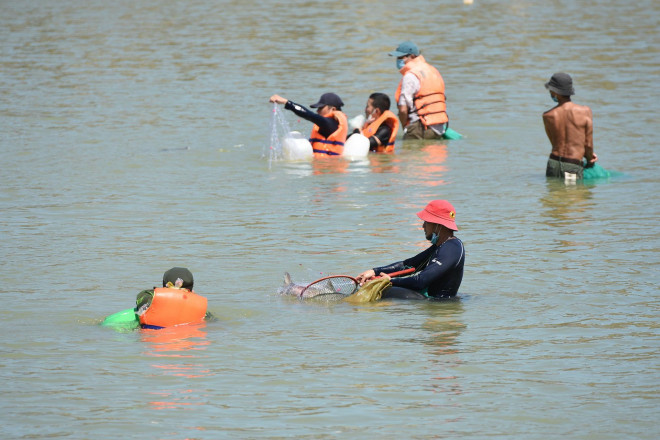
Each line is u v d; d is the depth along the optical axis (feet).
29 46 309.83
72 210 130.82
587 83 244.63
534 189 145.59
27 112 209.36
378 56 289.94
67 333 82.64
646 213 129.39
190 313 84.99
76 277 99.86
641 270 102.42
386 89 237.45
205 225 123.13
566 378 73.36
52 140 181.27
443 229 94.58
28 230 120.06
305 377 73.36
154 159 166.20
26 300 91.81
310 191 144.05
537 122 202.69
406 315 88.58
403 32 341.62
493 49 304.30
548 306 91.04
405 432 63.98
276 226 122.52
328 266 104.12
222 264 105.09
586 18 380.58
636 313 88.69
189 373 73.97
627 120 199.82
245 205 134.62
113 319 85.15
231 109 213.66
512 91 237.25
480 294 95.04
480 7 419.54
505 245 113.50
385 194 141.90
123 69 268.82
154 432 63.82
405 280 93.97
